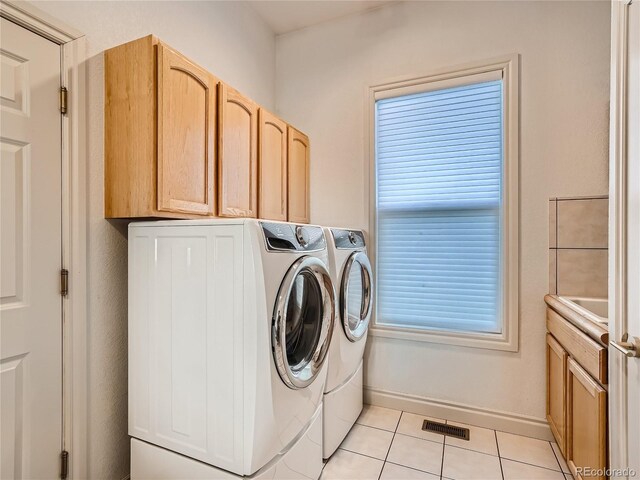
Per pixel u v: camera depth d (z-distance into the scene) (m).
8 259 1.23
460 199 2.33
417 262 2.45
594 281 1.99
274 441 1.31
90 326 1.47
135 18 1.66
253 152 2.01
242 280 1.25
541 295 2.10
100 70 1.50
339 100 2.66
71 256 1.40
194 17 2.03
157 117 1.39
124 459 1.62
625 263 1.13
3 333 1.21
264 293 1.25
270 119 2.21
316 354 1.62
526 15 2.12
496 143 2.22
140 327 1.50
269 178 2.20
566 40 2.04
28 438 1.28
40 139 1.31
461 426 2.25
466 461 1.88
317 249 1.63
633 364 1.08
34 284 1.30
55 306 1.36
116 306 1.59
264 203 2.13
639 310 1.05
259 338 1.23
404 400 2.44
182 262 1.38
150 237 1.46
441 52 2.34
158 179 1.40
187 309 1.37
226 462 1.29
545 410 2.09
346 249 2.02
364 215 2.57
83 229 1.43
